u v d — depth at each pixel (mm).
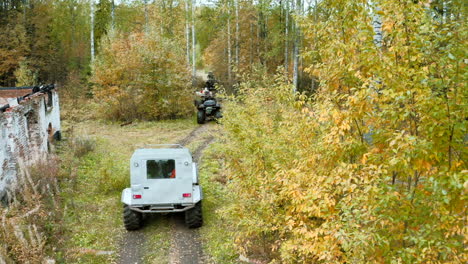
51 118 16938
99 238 8664
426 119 3918
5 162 9617
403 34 4242
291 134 6863
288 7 25344
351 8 4965
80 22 45188
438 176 3805
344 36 5281
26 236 7441
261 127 7812
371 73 4836
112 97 24078
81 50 41688
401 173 4441
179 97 24359
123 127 22375
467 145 4125
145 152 8938
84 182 12320
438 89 3771
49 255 7516
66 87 32656
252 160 7348
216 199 11000
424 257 3832
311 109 5996
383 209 4125
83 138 17188
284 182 5578
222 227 9188
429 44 3934
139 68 24094
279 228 6672
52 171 11180
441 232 4160
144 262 7691
